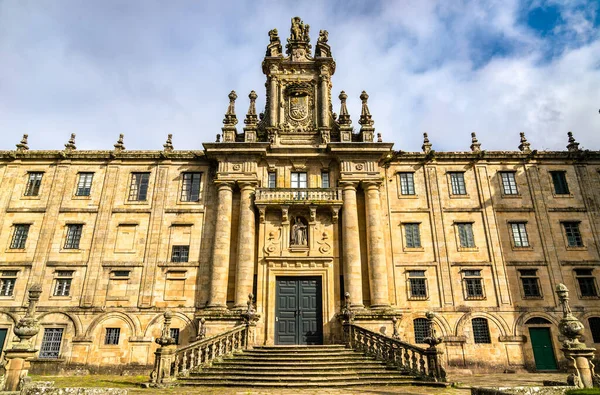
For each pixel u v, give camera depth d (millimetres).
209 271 28344
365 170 29625
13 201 30234
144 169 31203
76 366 26219
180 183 30734
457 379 22656
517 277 28797
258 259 27594
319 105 31875
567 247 29578
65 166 31203
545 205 30609
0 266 28484
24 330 15828
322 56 32938
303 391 16078
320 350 21750
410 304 28031
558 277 28812
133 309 27531
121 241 29297
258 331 25891
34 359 26125
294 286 27344
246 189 28922
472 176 31328
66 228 29625
